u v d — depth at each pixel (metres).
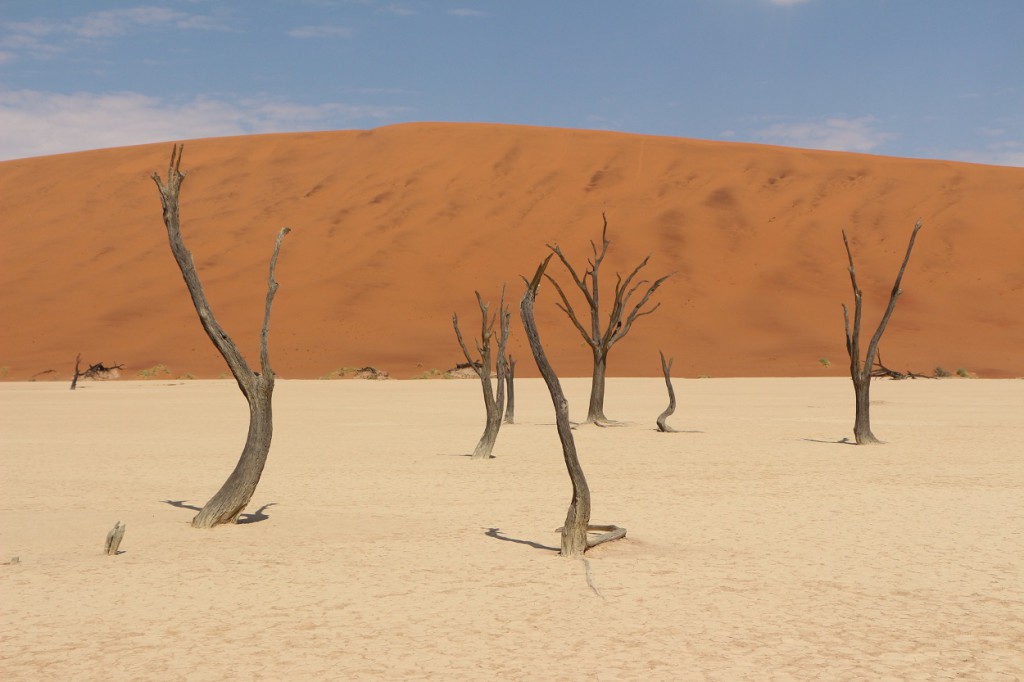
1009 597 7.91
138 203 100.56
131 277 85.44
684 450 20.94
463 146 106.25
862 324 74.94
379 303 78.56
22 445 22.41
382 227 90.69
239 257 87.44
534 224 90.31
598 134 109.94
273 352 70.94
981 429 26.08
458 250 86.44
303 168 105.06
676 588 8.23
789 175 98.56
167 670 6.09
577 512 9.63
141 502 13.52
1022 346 70.75
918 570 8.91
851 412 33.50
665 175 98.75
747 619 7.25
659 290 79.88
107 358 70.75
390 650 6.50
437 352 70.06
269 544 10.24
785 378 61.47
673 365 67.50
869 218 89.81
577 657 6.33
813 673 6.00
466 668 6.11
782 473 16.70
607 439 23.73
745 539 10.50
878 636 6.81
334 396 45.16
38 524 11.51
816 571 8.88
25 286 85.50
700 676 5.94
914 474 16.41
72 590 8.17
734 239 87.38
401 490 14.80
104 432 26.19
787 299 78.75
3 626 7.12
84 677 5.95
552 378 9.73
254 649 6.54
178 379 64.69
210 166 107.56
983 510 12.45
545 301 79.75
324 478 16.30
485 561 9.37
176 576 8.70
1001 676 5.95
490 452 19.55
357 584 8.41
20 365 69.56
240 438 24.30
